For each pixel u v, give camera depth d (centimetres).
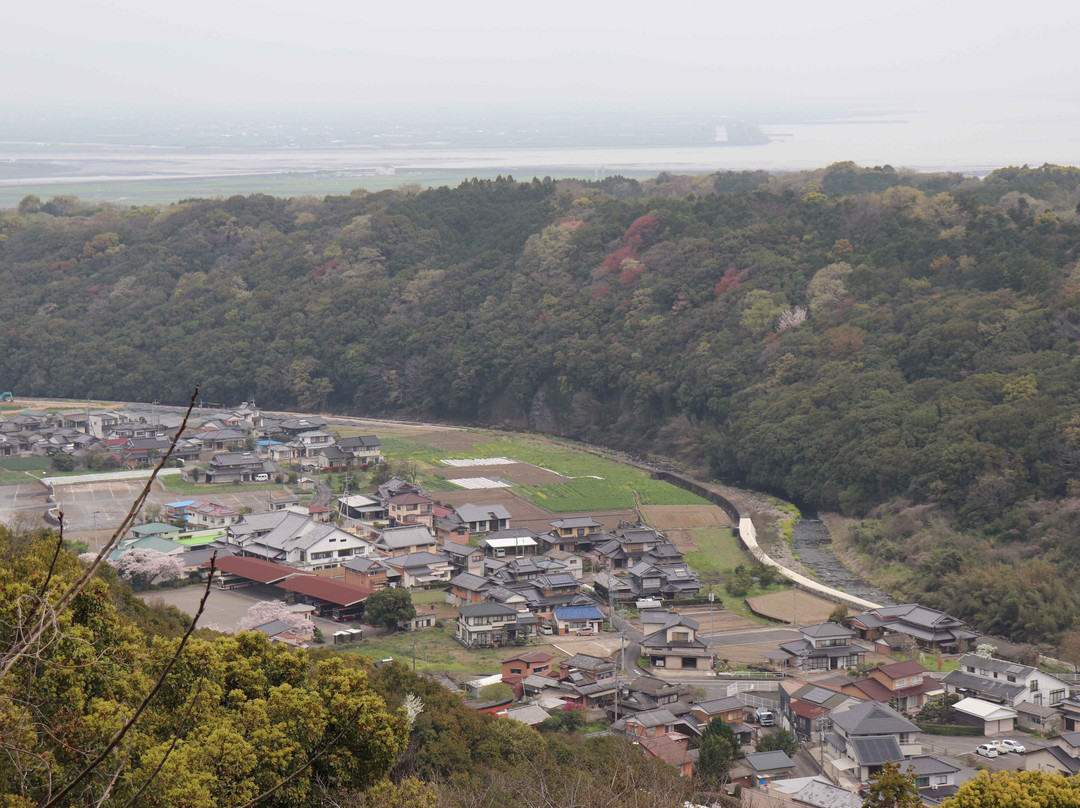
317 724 2155
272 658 2442
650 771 3052
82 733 1791
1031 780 2481
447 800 2331
